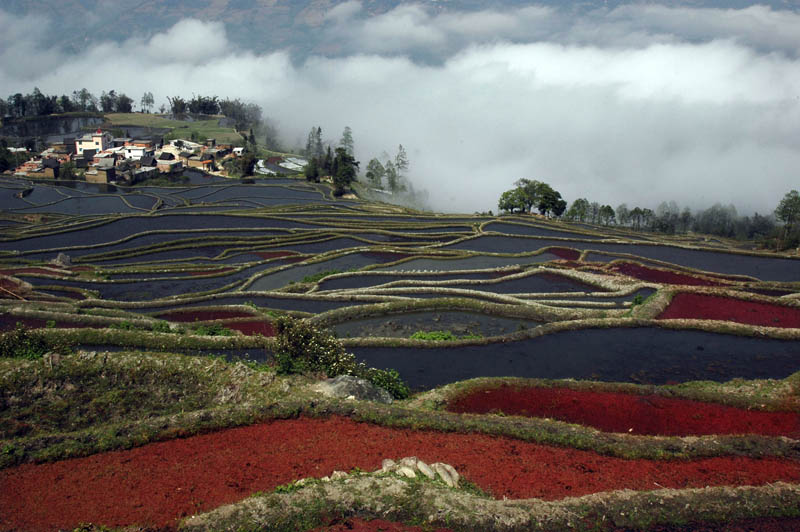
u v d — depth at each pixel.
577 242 100.25
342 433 31.12
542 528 23.67
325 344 40.47
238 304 62.19
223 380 37.50
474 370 44.28
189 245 96.31
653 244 99.25
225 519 23.33
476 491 26.17
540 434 30.91
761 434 33.03
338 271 79.31
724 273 83.00
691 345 49.41
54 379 36.94
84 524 23.30
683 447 30.08
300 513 23.75
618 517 24.41
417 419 31.89
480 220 121.50
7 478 26.94
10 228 111.38
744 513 25.02
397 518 24.00
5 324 52.12
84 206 134.00
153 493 25.80
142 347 46.44
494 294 63.94
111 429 30.31
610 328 52.81
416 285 70.25
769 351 48.38
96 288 72.75
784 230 132.88
